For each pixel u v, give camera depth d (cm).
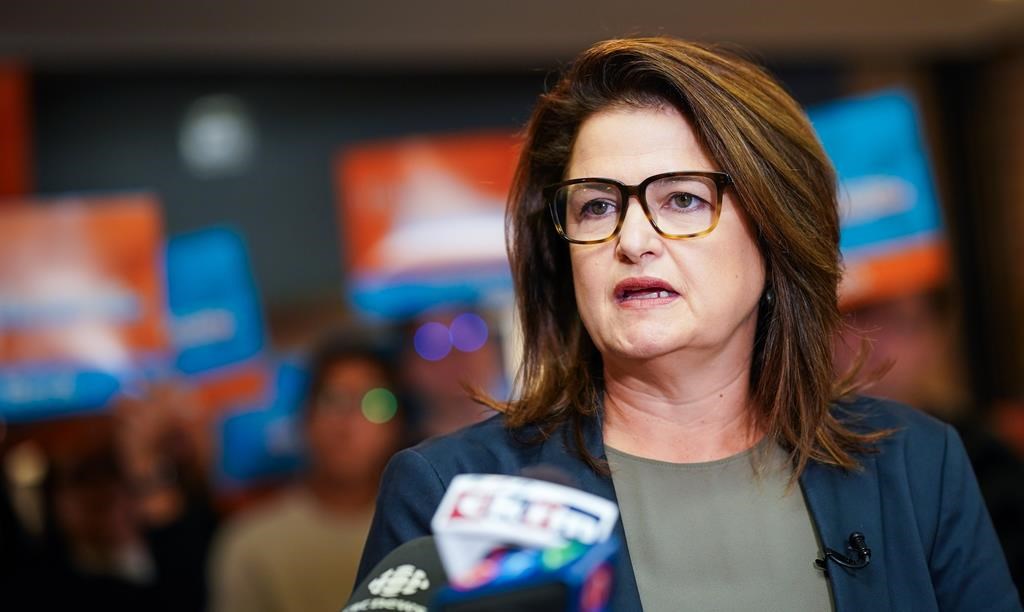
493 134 1007
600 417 340
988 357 1083
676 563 314
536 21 960
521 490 215
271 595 699
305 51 970
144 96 955
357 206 981
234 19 919
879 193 1064
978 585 331
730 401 337
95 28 909
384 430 721
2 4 868
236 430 933
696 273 316
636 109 328
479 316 972
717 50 354
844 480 333
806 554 320
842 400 362
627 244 314
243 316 949
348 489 718
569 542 200
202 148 961
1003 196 1087
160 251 942
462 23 956
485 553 203
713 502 325
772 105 336
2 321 909
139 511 891
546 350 355
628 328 316
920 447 347
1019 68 1076
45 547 874
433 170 994
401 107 998
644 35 370
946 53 1087
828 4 979
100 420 907
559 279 358
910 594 318
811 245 334
